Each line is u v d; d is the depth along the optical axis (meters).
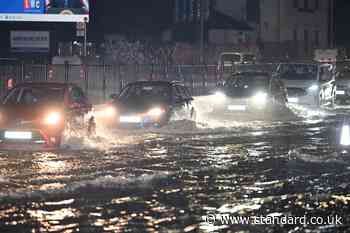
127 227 17.12
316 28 132.00
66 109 32.25
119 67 64.19
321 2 133.38
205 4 113.31
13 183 22.70
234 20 122.31
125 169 25.86
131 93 41.41
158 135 37.66
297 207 19.52
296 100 57.56
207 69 73.75
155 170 25.70
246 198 20.75
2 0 77.06
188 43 115.12
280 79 55.09
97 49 103.44
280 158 29.23
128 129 38.78
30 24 107.38
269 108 48.41
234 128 42.19
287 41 119.06
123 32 120.94
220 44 111.12
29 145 31.11
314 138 37.12
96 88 65.06
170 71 71.62
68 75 61.38
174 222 17.66
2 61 64.06
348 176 24.69
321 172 25.56
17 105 32.22
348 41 139.25
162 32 123.69
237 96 48.25
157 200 20.33
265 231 16.81
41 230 16.80
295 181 23.66
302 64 61.06
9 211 18.75
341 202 20.23
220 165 27.14
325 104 60.50
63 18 77.25
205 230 16.86
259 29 122.50
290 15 124.50
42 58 79.75
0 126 30.94
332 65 66.25
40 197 20.55
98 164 27.00
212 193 21.47
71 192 21.30
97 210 18.94
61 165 26.61
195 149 32.06
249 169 26.22
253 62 91.25
